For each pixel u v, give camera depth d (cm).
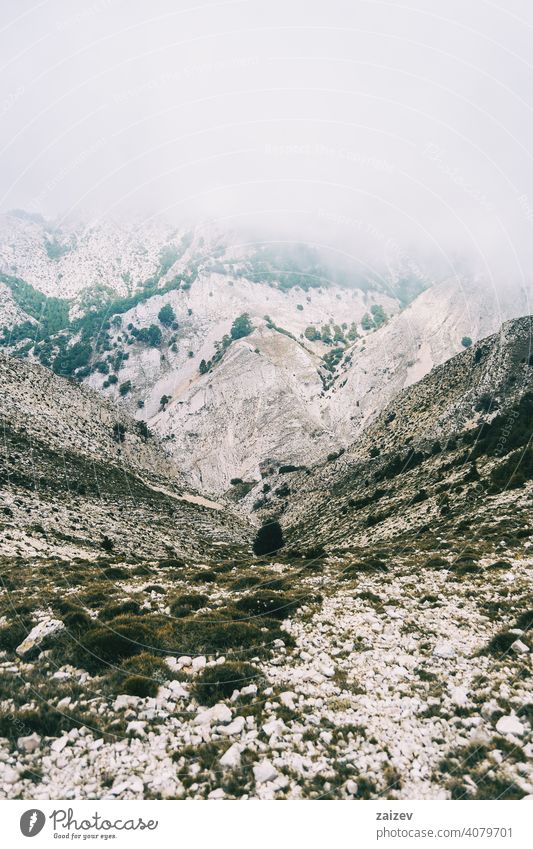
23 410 8869
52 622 1622
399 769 1058
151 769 1037
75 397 12344
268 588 2444
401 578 2547
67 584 2525
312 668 1521
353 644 1698
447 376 12369
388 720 1238
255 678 1424
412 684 1421
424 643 1680
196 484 16312
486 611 1952
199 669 1505
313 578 2703
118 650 1534
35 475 6425
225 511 12012
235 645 1675
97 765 1038
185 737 1152
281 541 5984
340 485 10838
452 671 1488
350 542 5366
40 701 1240
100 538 4816
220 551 6272
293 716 1245
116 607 1975
